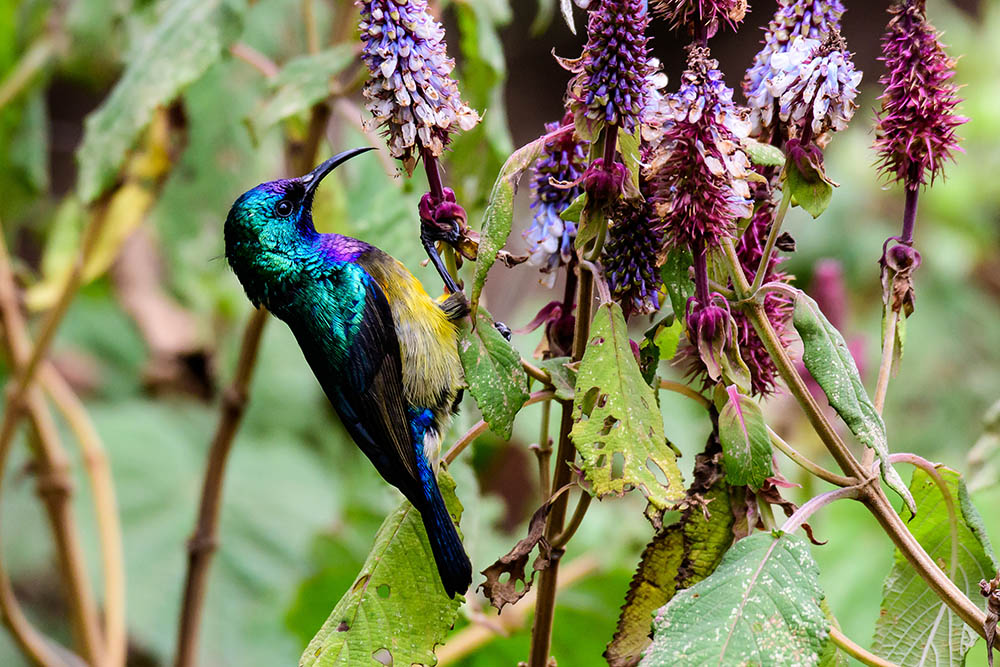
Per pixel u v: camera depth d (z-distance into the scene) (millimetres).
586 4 3943
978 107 13625
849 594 9055
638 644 4547
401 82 4160
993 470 5387
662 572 4543
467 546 5688
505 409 4234
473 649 7973
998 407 5441
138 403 12469
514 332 4781
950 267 13117
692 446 10109
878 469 4082
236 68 9477
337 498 12047
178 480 11844
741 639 3686
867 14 19875
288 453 12133
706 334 4012
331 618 4543
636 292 4355
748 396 4031
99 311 13078
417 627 4527
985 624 3908
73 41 9570
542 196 4578
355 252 5566
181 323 12289
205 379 12570
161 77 6586
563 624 8695
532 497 11031
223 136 9461
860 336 7027
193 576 7613
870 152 4328
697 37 4023
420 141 4270
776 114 4215
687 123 3904
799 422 7598
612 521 9133
